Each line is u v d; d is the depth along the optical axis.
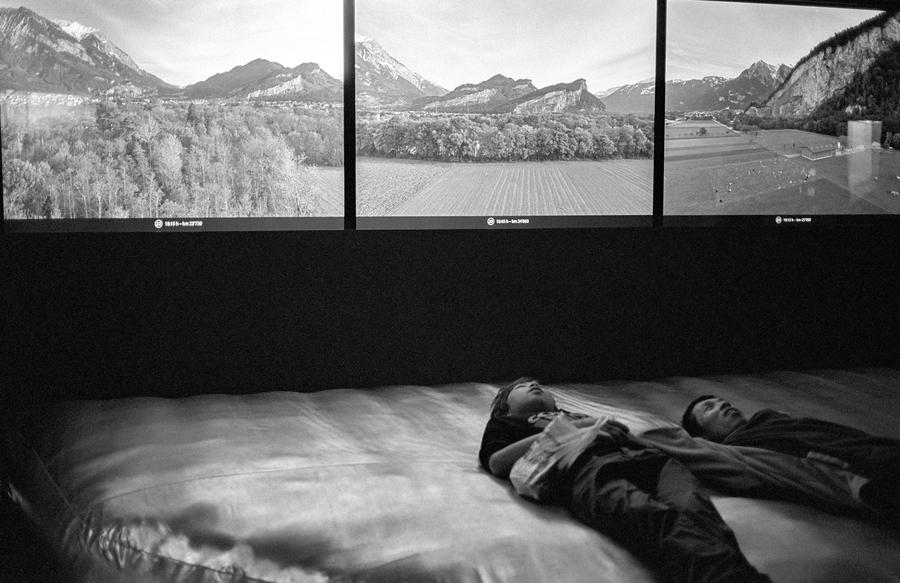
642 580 1.98
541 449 2.44
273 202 4.23
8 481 3.25
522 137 4.51
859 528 2.15
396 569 2.04
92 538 2.43
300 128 4.23
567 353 4.60
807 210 4.86
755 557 2.02
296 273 4.23
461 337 4.46
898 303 4.99
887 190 4.96
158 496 2.53
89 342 4.03
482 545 2.12
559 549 2.10
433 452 2.93
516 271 4.51
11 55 3.90
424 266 4.39
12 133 3.93
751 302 4.82
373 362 4.36
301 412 3.55
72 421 3.46
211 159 4.15
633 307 4.67
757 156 4.78
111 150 4.04
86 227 4.02
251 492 2.52
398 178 4.37
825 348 4.94
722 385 4.07
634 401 3.73
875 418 3.43
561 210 4.57
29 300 3.96
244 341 4.20
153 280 4.08
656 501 2.08
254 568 2.14
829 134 4.86
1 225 3.94
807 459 2.31
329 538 2.20
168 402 3.80
